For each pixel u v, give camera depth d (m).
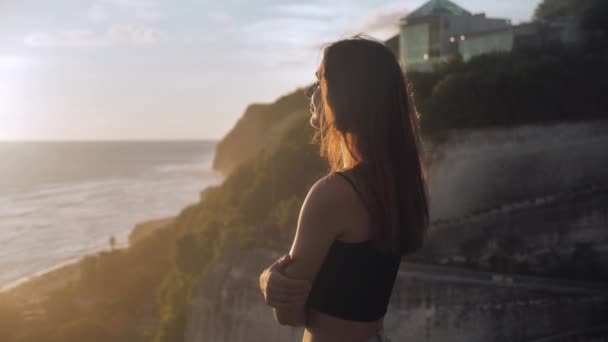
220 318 31.28
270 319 29.66
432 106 38.56
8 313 56.75
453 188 35.56
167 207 162.50
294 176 43.62
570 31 46.12
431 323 25.94
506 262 29.72
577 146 34.56
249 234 34.12
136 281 65.56
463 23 55.19
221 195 66.25
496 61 43.53
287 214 34.38
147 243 73.75
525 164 35.16
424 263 30.83
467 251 30.92
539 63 38.16
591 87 35.31
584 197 29.64
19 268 93.25
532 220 30.39
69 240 117.12
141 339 50.91
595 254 28.59
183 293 40.94
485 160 35.84
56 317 57.38
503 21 56.78
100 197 187.88
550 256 29.50
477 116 36.88
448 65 45.97
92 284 67.06
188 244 44.59
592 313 24.23
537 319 24.72
